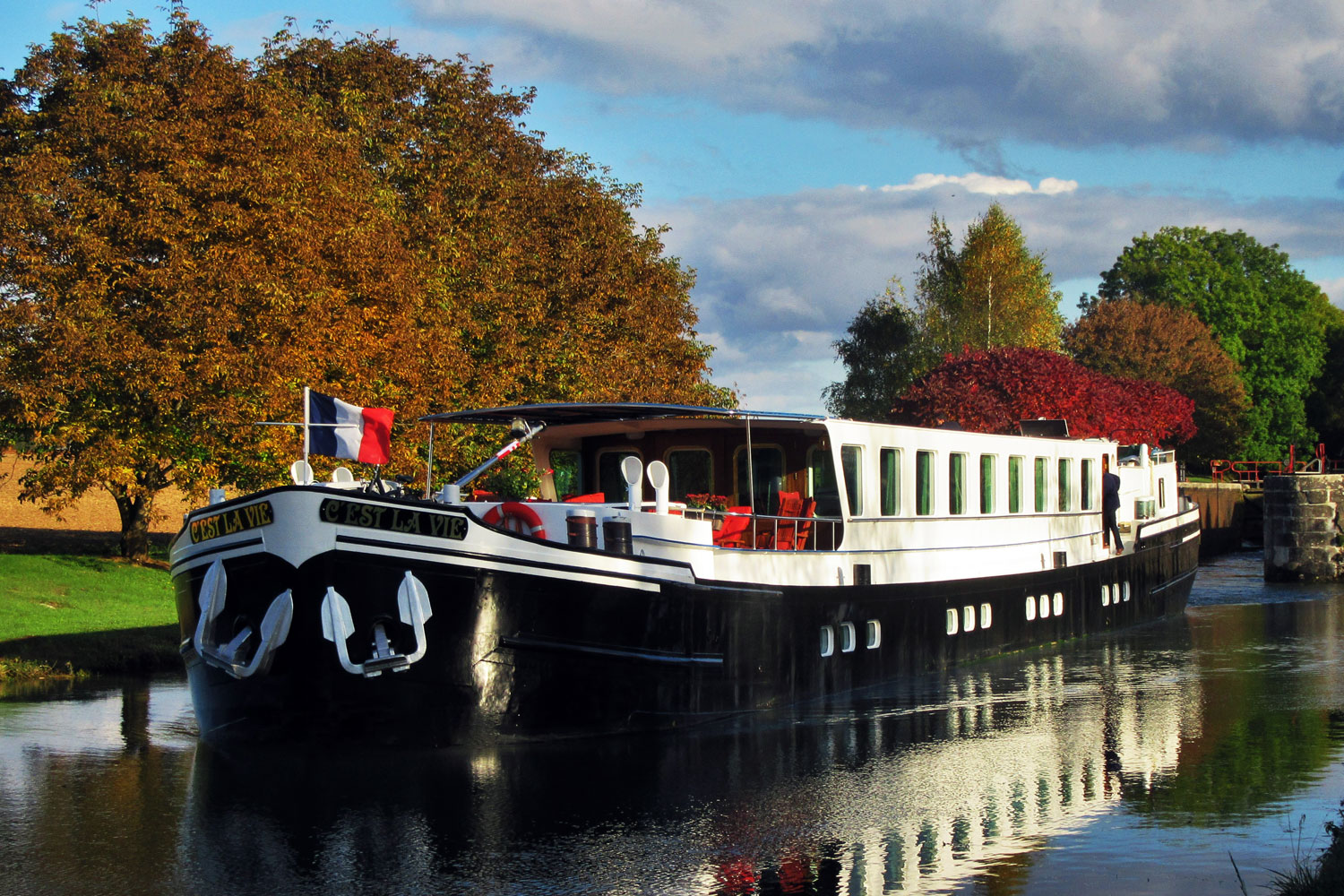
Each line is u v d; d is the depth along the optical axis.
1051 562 23.91
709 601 15.12
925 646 19.48
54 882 9.66
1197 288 96.12
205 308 27.78
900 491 19.08
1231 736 15.21
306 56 40.09
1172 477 31.30
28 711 16.89
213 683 13.74
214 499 14.28
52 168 28.72
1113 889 9.41
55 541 39.69
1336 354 97.19
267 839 10.70
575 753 13.71
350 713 13.09
